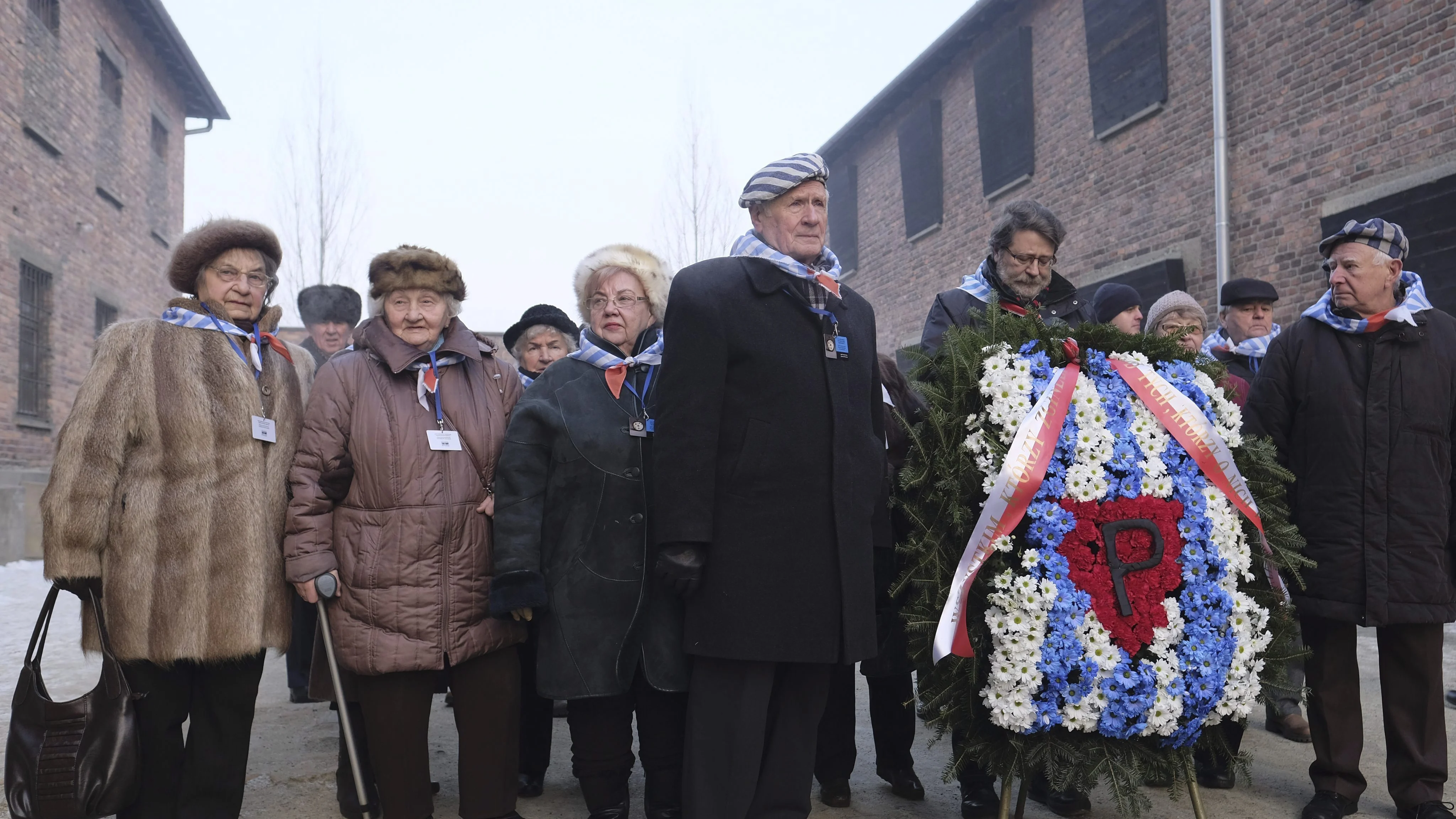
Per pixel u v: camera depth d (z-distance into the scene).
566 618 2.93
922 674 2.87
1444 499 3.18
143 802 2.76
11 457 11.03
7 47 10.91
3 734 4.02
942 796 3.46
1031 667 2.65
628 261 3.16
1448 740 4.06
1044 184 11.48
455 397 3.01
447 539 2.88
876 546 2.99
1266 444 3.08
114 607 2.66
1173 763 2.78
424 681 2.88
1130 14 9.91
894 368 3.64
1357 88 7.64
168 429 2.72
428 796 2.90
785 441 2.69
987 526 2.72
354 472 2.88
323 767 3.77
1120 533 2.76
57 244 12.10
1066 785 2.69
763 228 2.91
